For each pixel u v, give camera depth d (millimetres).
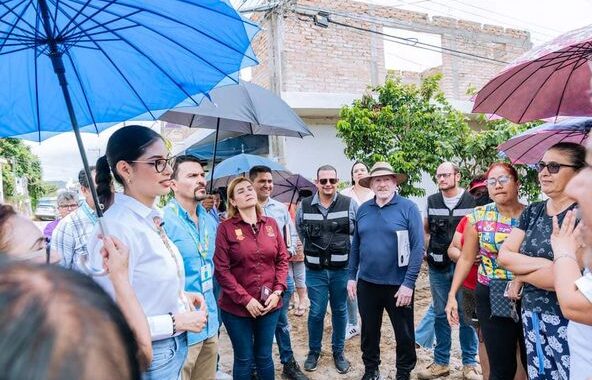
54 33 1501
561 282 1608
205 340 2586
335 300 4082
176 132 14062
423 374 3793
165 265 1795
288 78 8875
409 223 3455
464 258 3000
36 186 30203
